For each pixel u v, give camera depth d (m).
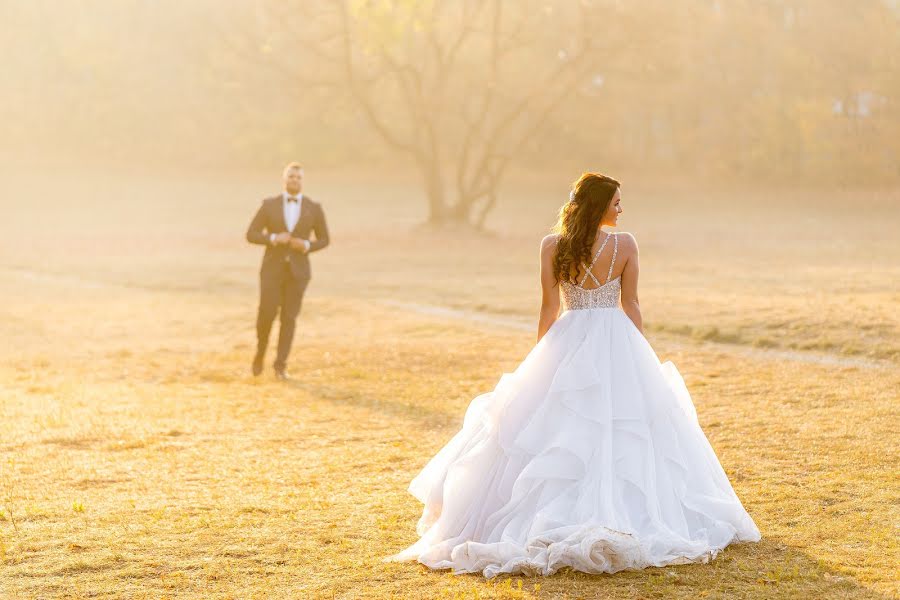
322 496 7.30
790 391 11.07
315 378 13.62
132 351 16.80
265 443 9.30
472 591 5.11
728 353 14.41
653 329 17.05
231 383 13.31
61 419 10.53
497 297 23.20
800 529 6.08
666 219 56.75
